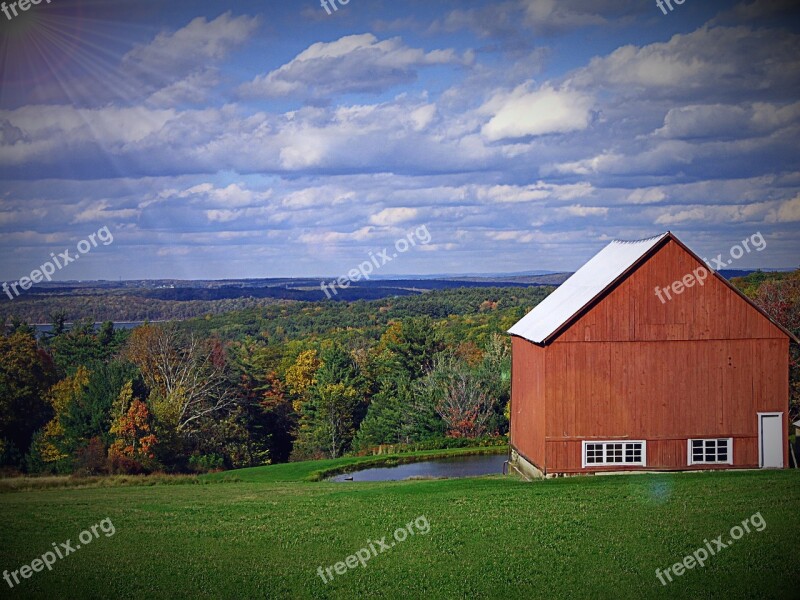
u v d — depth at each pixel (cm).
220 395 8312
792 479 3650
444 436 7850
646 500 3319
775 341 4103
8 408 7669
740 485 3528
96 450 6631
